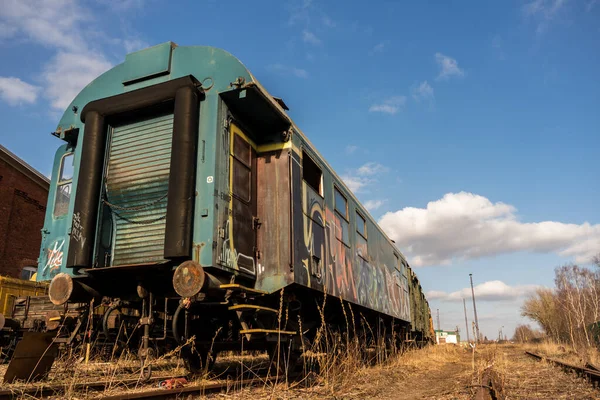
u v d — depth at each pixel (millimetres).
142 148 6445
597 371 10414
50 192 7398
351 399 6453
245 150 6855
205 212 5719
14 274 19234
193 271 5270
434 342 28406
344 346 8898
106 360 7277
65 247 6461
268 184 7098
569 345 24984
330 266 8398
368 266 11484
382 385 8039
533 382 9180
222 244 5762
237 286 5633
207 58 6496
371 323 13234
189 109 5961
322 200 8531
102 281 6414
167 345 6777
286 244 6695
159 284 6395
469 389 7336
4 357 8195
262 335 5984
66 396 4832
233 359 11305
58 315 6188
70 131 7070
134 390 5469
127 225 6301
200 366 7191
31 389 4926
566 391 7801
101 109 6547
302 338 7348
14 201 19562
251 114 6832
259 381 6855
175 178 5715
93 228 6172
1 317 7129
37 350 5637
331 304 9281
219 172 5973
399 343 16125
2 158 18922
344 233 9727
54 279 6027
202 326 7176
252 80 6203
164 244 5641
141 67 6809
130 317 6547
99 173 6402
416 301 20672
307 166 8133
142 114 6562
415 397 6977
